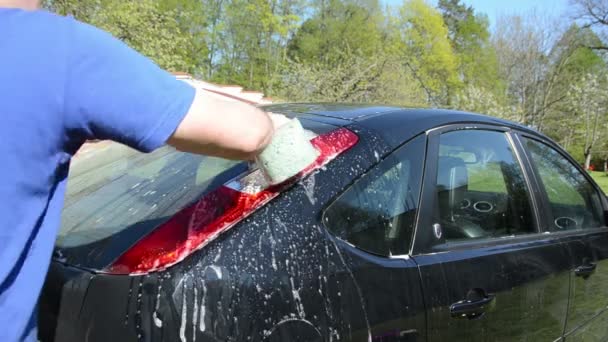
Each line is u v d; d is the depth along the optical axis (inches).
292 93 645.3
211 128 42.2
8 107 35.9
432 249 73.4
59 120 37.9
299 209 58.9
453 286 72.7
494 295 79.4
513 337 84.3
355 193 65.4
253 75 1423.5
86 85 38.0
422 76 1546.5
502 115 1021.2
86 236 58.4
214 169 65.4
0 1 38.9
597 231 113.9
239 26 1398.9
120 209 62.9
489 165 92.0
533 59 1278.3
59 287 53.3
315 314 56.4
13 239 37.2
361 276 61.7
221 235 53.7
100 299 50.3
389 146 72.6
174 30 625.3
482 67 1758.1
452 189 81.4
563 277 96.9
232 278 51.8
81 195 71.2
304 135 55.0
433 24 1681.8
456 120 87.6
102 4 509.7
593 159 1568.7
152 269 50.3
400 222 70.3
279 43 1435.8
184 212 56.2
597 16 1236.5
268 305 53.0
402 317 65.1
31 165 37.3
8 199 36.5
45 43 37.6
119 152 86.4
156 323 48.3
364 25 1571.1
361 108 85.0
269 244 55.2
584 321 106.3
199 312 49.7
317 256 58.2
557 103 1295.5
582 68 1392.7
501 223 90.0
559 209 105.4
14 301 38.3
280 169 52.2
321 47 1504.7
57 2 452.8
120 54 40.1
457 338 73.1
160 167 72.8
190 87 42.8
